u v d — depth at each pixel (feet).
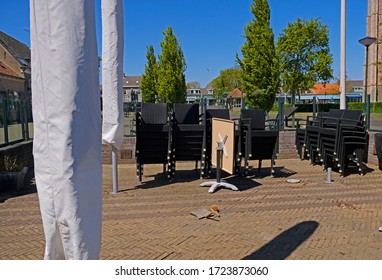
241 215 17.22
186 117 27.86
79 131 6.66
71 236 6.73
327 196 20.80
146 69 120.67
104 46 19.54
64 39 6.47
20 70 129.18
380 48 138.62
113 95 20.01
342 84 34.73
